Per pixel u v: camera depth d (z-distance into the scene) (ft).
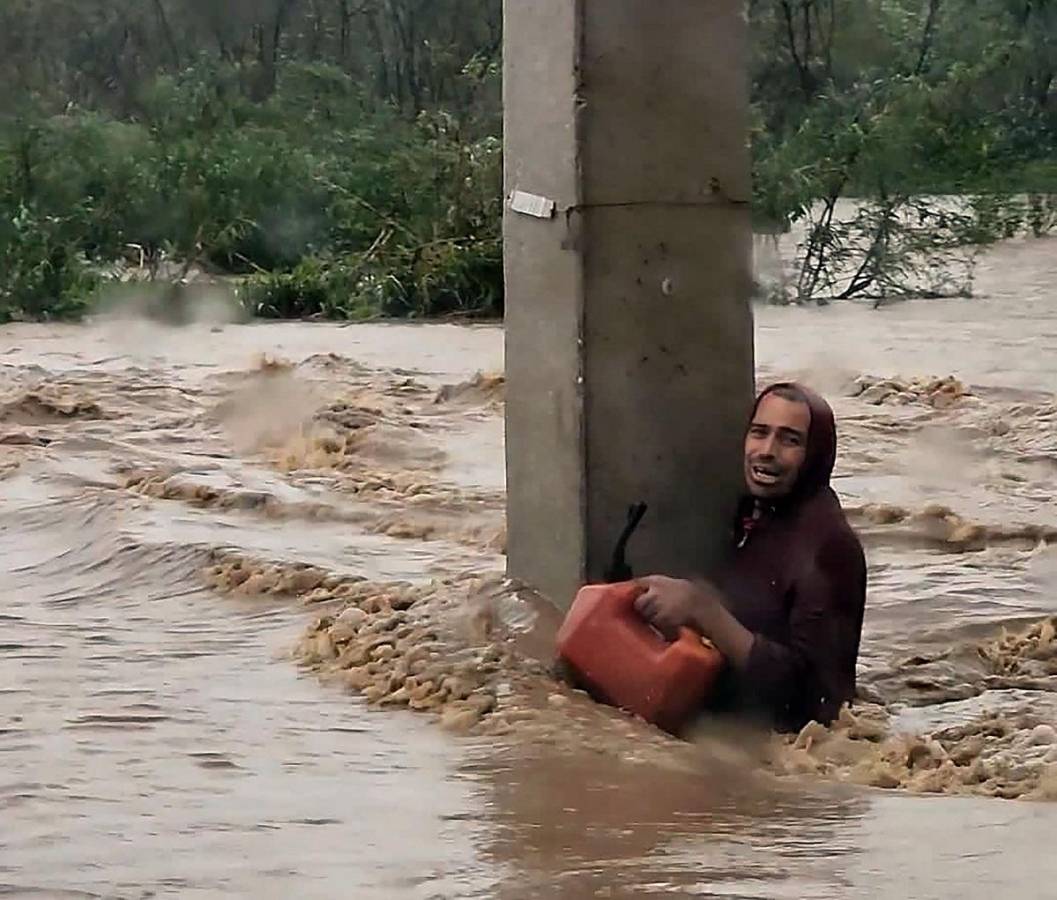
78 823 20.15
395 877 18.19
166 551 35.29
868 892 17.61
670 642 25.27
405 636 27.99
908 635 30.94
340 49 171.42
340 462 47.57
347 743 23.77
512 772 22.38
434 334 88.22
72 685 26.86
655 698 24.79
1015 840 19.53
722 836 19.71
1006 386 62.69
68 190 112.16
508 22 28.32
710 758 23.44
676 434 27.73
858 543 25.95
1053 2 142.10
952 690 27.84
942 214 114.11
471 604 28.68
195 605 32.48
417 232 104.73
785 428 25.85
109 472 44.80
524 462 28.73
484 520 39.60
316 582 32.89
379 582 32.55
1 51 165.37
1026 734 24.94
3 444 49.14
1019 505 42.73
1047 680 28.45
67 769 22.43
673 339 27.63
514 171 28.35
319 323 96.84
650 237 27.45
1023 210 126.52
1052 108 144.46
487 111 133.49
